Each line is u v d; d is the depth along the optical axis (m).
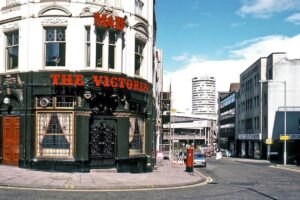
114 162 22.95
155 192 16.17
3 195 13.76
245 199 14.79
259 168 39.16
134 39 24.53
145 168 25.36
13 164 22.48
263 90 67.00
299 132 62.62
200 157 40.06
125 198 14.13
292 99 63.25
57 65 22.03
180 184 18.78
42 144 21.64
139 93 24.48
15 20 22.52
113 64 23.14
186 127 115.44
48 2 21.91
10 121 22.67
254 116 73.19
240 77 88.06
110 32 22.98
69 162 21.20
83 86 21.53
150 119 26.31
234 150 93.88
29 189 15.49
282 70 63.53
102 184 16.97
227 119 105.25
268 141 59.31
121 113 22.97
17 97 22.12
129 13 24.12
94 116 22.30
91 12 22.03
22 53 22.11
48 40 22.11
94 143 22.25
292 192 17.67
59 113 21.56
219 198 14.78
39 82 21.66
